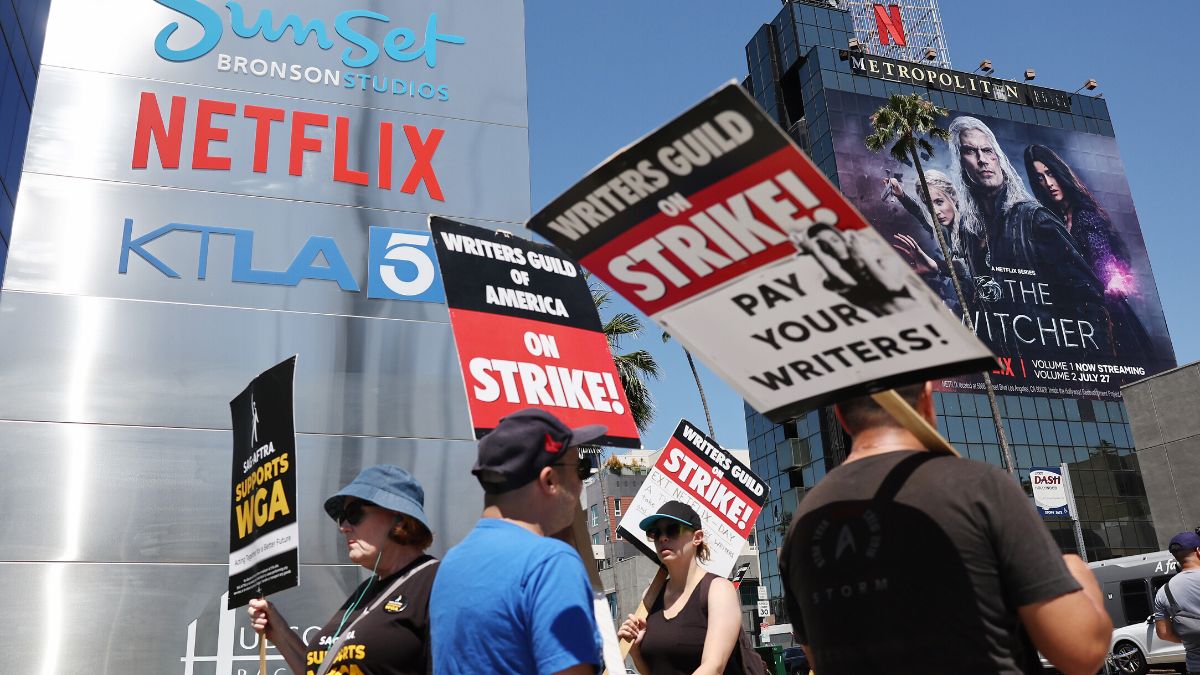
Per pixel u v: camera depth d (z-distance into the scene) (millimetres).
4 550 6539
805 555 1978
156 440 7176
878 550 1798
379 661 2965
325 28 8977
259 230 8078
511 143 9289
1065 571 1662
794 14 62656
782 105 62469
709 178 1622
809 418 56125
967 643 1664
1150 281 61125
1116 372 57469
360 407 7785
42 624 6449
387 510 3346
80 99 7957
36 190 7562
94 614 6582
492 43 9648
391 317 8188
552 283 3693
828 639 1872
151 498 7012
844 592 1842
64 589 6578
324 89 8758
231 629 6871
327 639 3406
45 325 7207
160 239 7762
